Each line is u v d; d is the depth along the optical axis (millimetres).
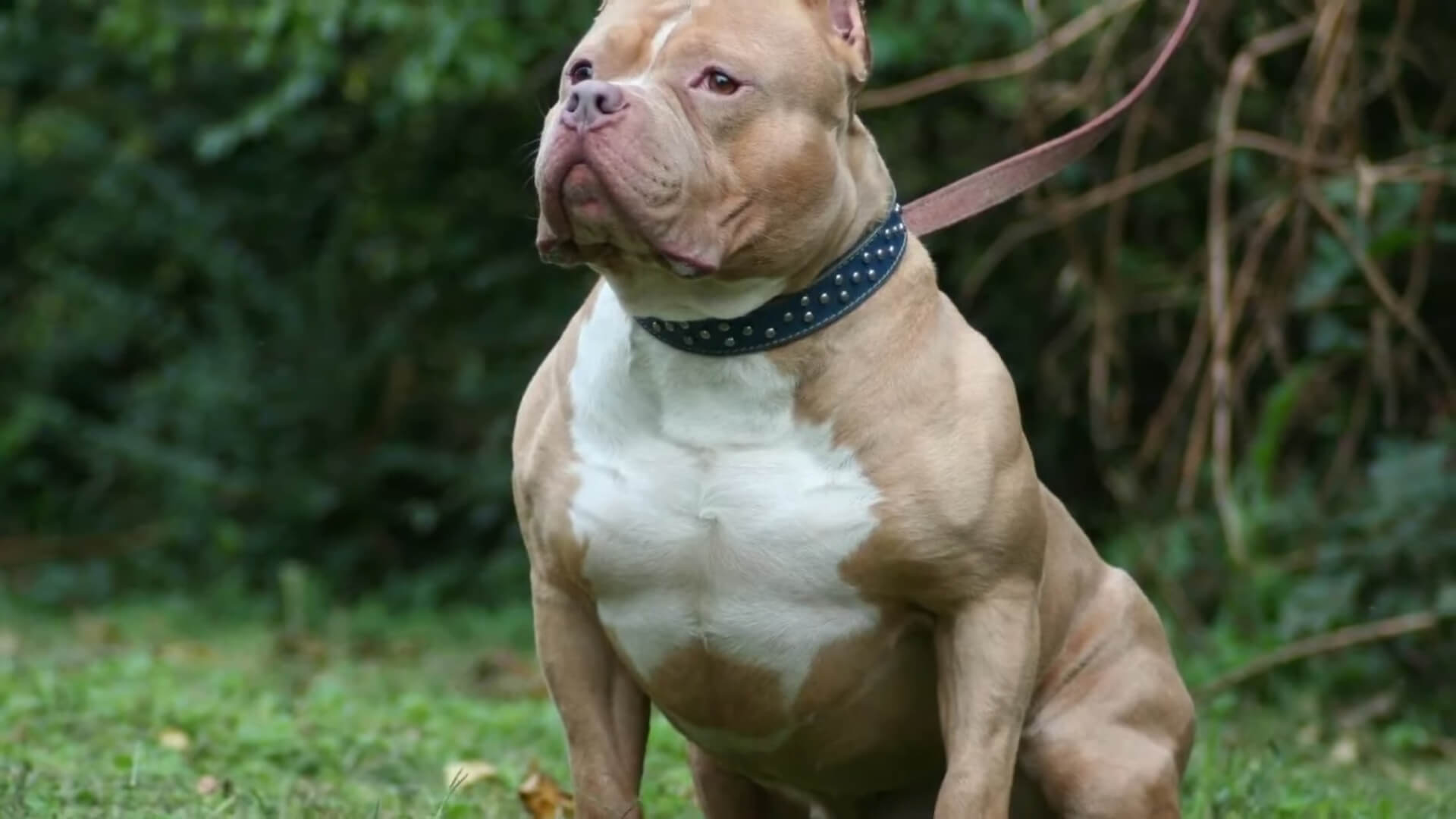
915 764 4691
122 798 5574
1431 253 9344
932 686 4496
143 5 11789
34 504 14484
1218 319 8367
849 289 4270
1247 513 9188
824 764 4660
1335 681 8758
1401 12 8859
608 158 3926
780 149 4105
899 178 11086
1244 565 8602
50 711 7227
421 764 6711
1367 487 9523
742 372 4234
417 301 13117
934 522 4207
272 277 14086
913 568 4230
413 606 12750
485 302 13242
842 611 4309
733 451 4254
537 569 4535
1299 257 8828
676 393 4273
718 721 4551
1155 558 9648
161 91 13812
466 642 11242
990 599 4293
